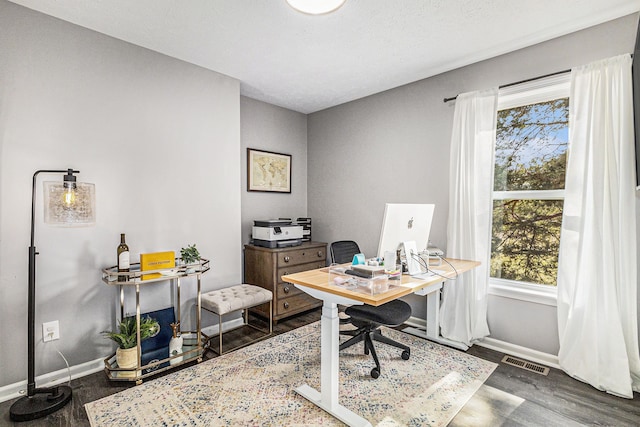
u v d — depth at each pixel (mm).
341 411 1780
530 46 2447
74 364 2191
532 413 1802
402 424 1712
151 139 2545
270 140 3893
